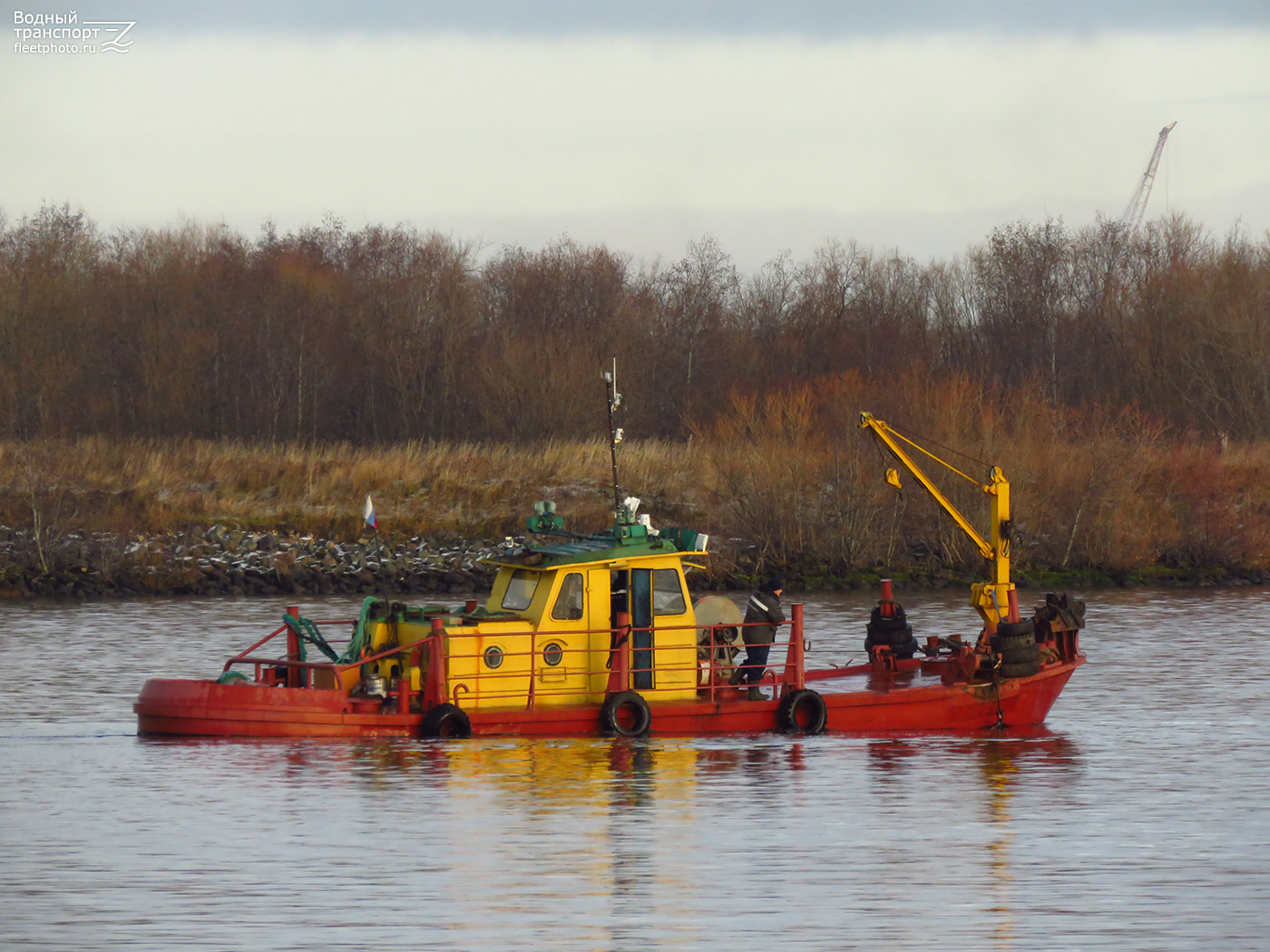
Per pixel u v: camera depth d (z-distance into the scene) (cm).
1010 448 10606
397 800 3641
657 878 3016
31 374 16088
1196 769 4122
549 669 4416
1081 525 10462
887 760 4209
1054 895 2919
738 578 9875
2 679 5731
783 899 2881
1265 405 15625
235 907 2812
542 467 11781
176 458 12025
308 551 10156
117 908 2803
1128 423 12225
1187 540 10619
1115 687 5638
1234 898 2900
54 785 3800
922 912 2802
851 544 10231
